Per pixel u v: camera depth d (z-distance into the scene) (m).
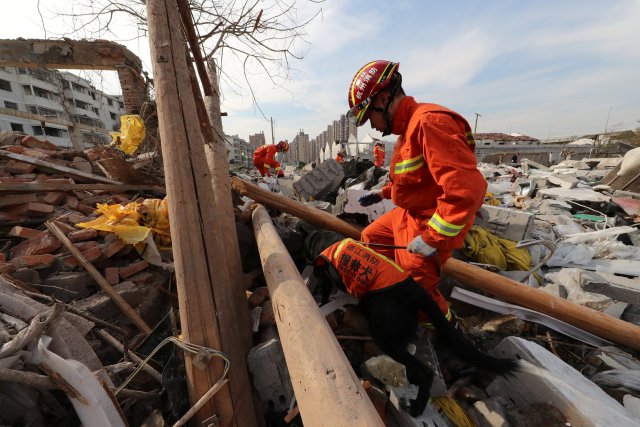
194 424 1.64
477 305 2.79
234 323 1.83
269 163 9.11
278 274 2.02
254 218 3.61
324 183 7.08
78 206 3.82
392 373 2.17
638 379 2.06
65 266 2.73
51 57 6.93
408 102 2.04
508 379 1.98
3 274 2.35
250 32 3.50
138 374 2.05
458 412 1.95
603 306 2.75
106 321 2.56
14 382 1.46
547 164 24.23
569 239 4.16
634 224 5.30
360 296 2.11
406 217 2.41
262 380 1.83
